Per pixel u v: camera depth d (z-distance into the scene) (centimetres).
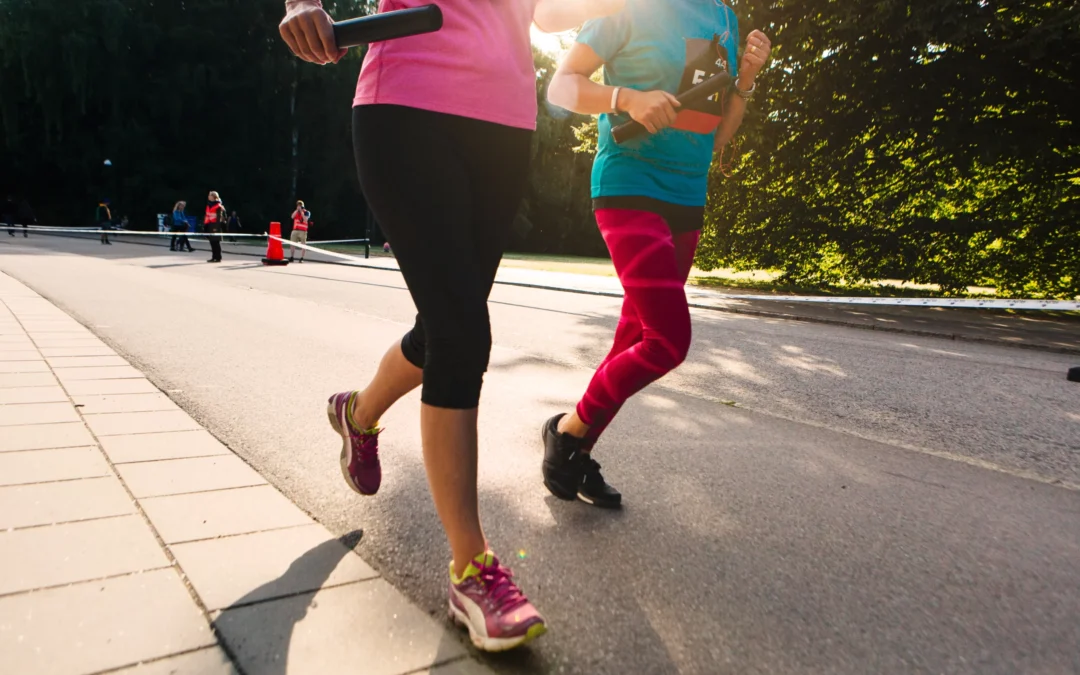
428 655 145
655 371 226
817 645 160
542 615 167
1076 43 1076
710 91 221
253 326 595
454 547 156
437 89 163
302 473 251
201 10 3881
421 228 162
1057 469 310
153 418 293
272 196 4216
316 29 152
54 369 371
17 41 3562
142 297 759
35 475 224
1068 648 162
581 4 217
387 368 199
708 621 168
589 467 239
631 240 231
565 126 4131
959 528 233
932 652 159
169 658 136
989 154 1166
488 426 328
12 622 144
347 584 169
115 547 179
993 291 1373
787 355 602
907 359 610
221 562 175
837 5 1148
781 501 250
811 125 1293
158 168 3888
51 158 3891
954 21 1040
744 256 1420
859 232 1289
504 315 795
